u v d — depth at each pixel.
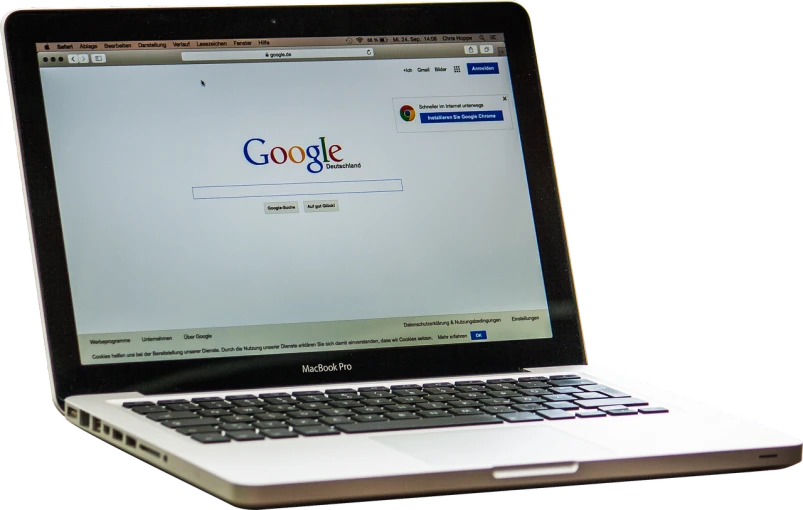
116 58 1.46
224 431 1.13
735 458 1.10
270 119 1.49
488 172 1.54
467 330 1.48
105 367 1.35
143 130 1.44
